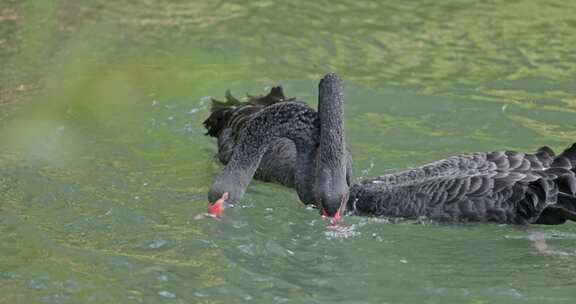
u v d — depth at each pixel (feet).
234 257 35.17
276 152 42.68
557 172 37.73
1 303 31.24
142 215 38.01
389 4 61.57
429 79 50.93
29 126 45.73
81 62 52.75
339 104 37.50
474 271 34.42
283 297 32.22
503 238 37.42
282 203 40.34
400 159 43.04
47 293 32.01
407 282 33.50
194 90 50.14
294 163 41.65
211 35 56.85
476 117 46.65
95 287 32.50
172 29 57.57
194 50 54.85
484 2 61.77
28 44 54.60
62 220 37.40
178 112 48.19
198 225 37.45
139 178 41.39
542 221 37.37
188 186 40.93
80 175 41.29
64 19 58.34
